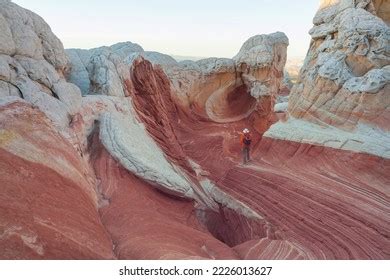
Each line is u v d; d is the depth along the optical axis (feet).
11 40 30.60
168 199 35.04
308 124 51.88
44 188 19.56
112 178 31.63
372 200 34.96
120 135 35.40
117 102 43.45
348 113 45.55
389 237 28.84
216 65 94.22
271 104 91.86
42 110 27.81
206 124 84.33
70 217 19.71
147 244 22.68
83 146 32.73
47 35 37.40
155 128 48.21
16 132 20.70
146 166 33.91
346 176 40.27
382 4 53.67
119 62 49.70
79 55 54.90
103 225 23.91
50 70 34.30
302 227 32.55
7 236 15.42
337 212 33.63
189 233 27.76
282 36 100.73
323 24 56.95
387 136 40.83
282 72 106.63
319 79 50.03
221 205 42.47
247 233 36.17
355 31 47.60
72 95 35.04
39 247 16.31
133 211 27.55
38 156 21.04
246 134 54.08
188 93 89.40
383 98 42.45
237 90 99.66
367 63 47.21
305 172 44.55
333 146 44.47
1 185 17.03
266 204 38.68
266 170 48.11
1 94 26.17
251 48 94.32
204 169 52.29
